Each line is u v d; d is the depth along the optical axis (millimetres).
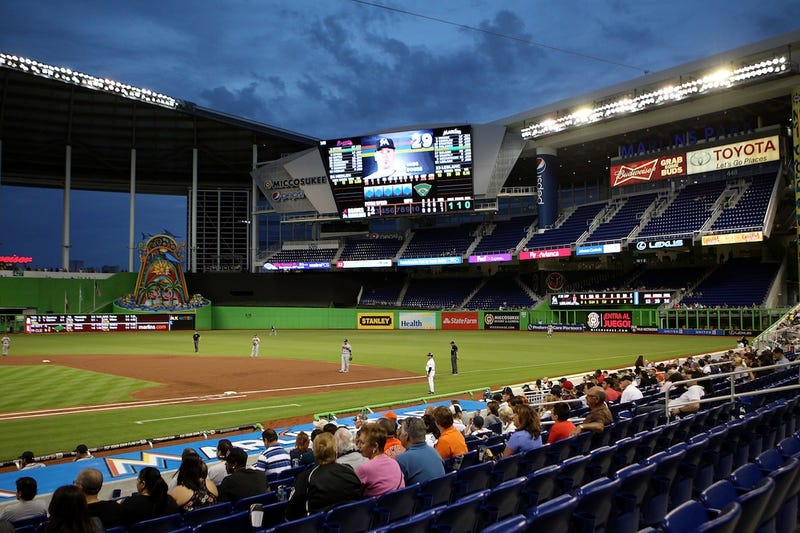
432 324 74750
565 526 4598
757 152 56781
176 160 85188
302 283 82500
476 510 5473
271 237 88938
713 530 3602
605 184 76625
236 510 6770
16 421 18375
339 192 74500
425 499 6562
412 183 71500
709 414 10547
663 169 62719
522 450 8438
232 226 91812
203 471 7773
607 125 61844
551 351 42375
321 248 85312
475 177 70188
